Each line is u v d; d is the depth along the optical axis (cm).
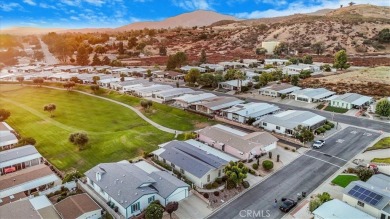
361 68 16125
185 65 18100
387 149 6650
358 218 4031
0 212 4300
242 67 17675
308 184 5375
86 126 8969
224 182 5509
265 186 5353
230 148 6569
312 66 16225
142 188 4828
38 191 5353
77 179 5566
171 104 10675
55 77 15388
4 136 7594
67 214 4366
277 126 7806
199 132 7381
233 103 9962
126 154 6981
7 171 6062
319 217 4134
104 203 4812
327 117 9062
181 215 4578
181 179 5572
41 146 7544
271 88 11756
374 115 9131
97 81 14225
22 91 13575
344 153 6594
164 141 7669
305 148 6912
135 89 12238
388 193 4459
